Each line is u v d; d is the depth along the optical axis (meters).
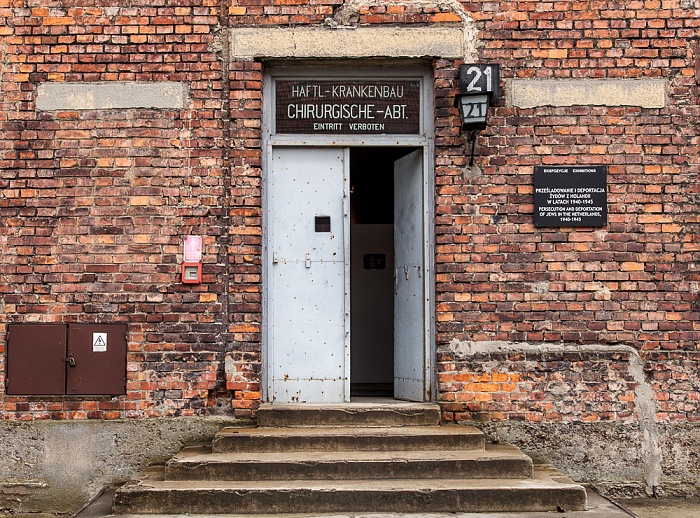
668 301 6.40
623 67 6.51
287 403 6.56
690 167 6.46
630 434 6.32
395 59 6.55
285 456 5.67
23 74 6.48
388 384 8.48
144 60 6.49
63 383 6.32
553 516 5.16
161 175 6.45
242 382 6.32
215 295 6.39
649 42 6.51
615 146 6.47
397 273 7.02
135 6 6.52
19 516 6.18
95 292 6.38
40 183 6.44
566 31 6.51
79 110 6.47
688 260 6.42
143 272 6.40
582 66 6.51
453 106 6.50
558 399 6.34
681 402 6.35
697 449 6.32
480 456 5.66
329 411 6.21
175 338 6.37
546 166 6.46
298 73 6.70
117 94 6.47
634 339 6.38
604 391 6.34
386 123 6.71
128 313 6.38
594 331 6.38
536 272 6.41
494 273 6.42
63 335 6.34
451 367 6.36
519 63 6.51
